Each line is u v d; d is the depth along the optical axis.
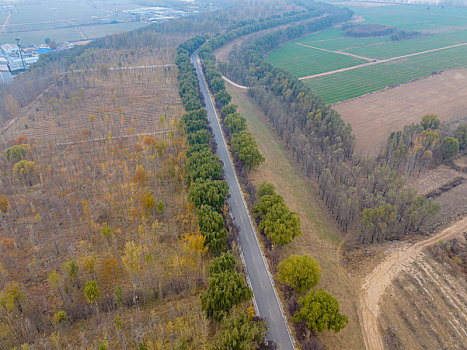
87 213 124.62
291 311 92.12
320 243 120.06
